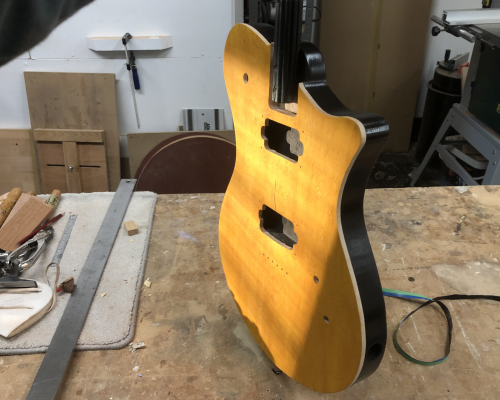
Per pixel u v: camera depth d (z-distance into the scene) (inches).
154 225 50.5
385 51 106.3
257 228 31.9
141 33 83.5
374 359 25.4
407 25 103.5
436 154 111.9
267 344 33.8
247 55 28.1
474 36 69.0
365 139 20.8
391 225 50.2
